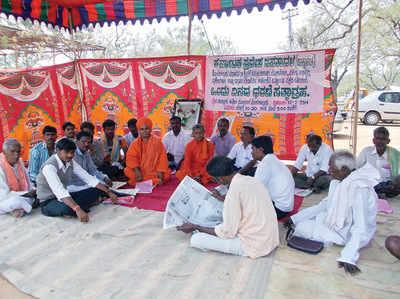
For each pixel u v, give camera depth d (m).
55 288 2.23
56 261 2.61
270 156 3.26
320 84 5.42
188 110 6.20
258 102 5.87
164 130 6.60
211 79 6.10
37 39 11.25
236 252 2.62
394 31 13.22
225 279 2.30
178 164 5.56
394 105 13.14
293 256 2.60
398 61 14.91
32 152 4.16
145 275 2.38
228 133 5.48
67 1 6.21
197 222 2.92
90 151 4.87
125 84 6.70
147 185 4.58
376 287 2.16
